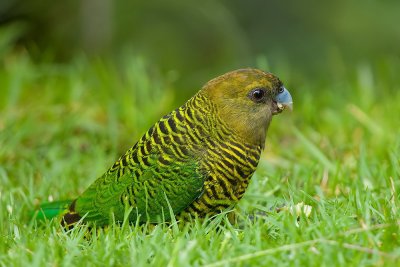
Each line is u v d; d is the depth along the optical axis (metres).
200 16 18.42
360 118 13.32
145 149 9.37
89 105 14.60
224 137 9.20
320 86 16.47
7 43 17.36
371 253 7.71
